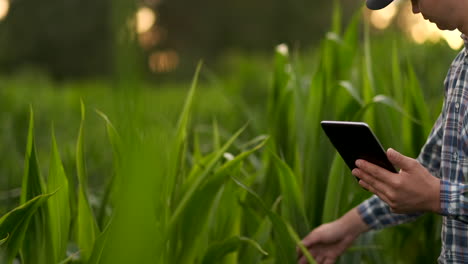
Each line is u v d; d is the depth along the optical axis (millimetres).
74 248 1865
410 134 2207
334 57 2449
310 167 2080
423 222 2199
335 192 1958
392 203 1573
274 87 2391
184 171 2043
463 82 1674
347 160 1671
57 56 38188
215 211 1989
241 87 7223
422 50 3752
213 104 6020
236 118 3963
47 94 8383
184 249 1808
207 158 1944
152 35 39156
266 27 40250
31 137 1602
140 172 900
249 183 2021
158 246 1460
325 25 39969
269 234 1872
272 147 2158
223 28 40656
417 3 1630
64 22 37781
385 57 3936
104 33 37906
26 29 37938
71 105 8039
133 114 857
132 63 809
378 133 2225
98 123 5734
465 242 1700
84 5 37750
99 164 3824
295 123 2166
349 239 1936
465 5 1552
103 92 8836
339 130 1602
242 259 1898
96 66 37688
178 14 40094
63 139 5137
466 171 1648
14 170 3018
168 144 1931
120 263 922
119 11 760
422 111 2172
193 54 38844
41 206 1608
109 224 1485
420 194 1529
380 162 1584
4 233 1474
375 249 2154
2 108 5973
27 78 10031
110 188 1967
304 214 1909
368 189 1627
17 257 2008
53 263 1610
